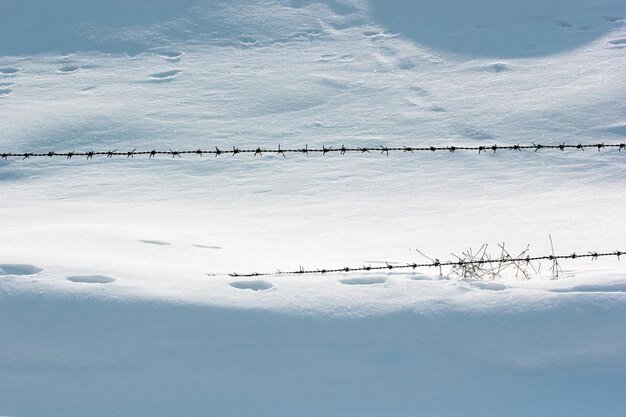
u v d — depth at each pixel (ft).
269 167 56.70
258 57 76.02
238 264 33.47
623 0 83.20
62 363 25.40
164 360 25.40
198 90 69.77
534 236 42.83
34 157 59.21
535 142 58.54
